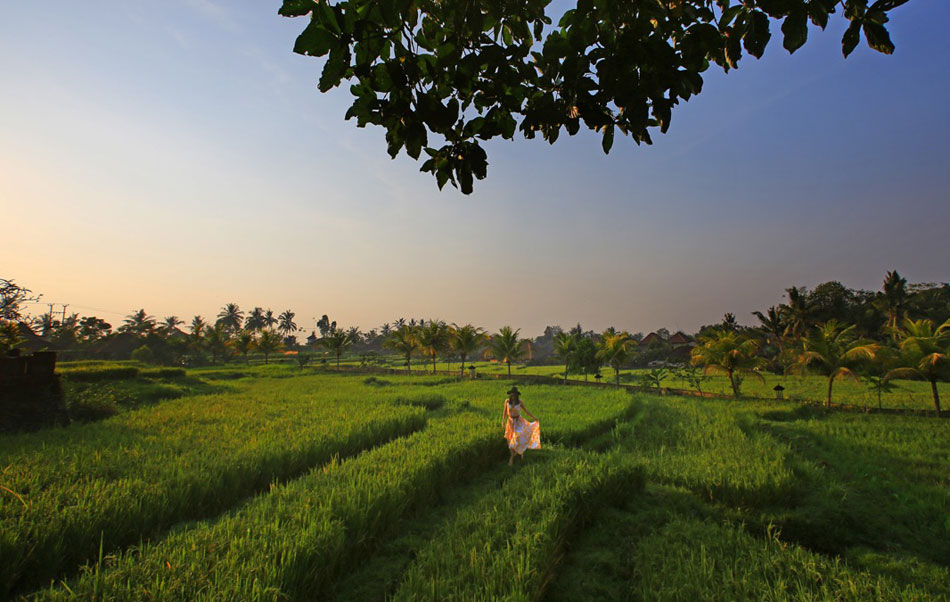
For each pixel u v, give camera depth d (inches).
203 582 147.0
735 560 200.7
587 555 216.5
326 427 444.5
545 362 2787.9
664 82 85.7
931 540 239.0
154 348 2330.2
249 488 298.8
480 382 1280.8
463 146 100.0
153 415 537.0
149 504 227.0
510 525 215.2
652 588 177.5
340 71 78.7
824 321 1964.8
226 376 1567.4
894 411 718.5
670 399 869.8
